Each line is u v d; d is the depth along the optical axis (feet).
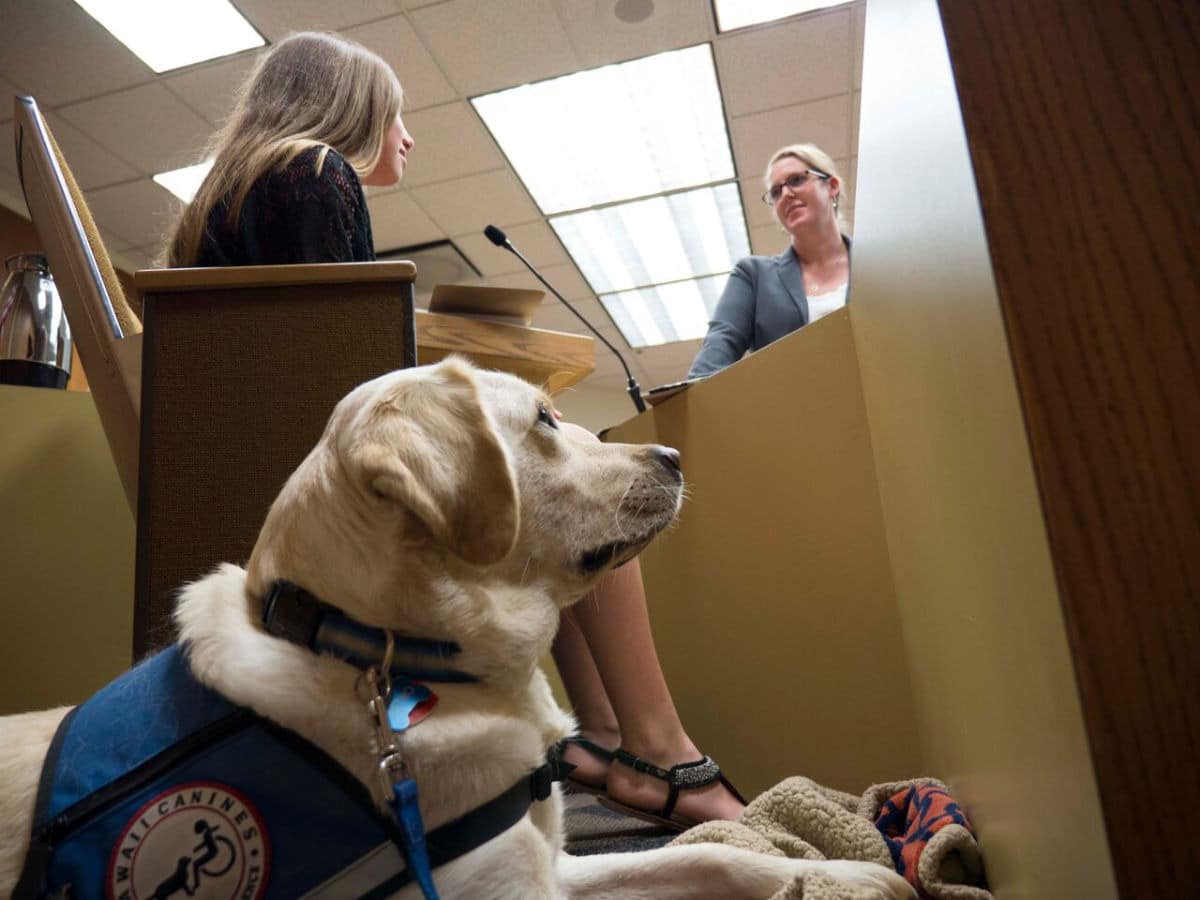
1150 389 1.35
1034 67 1.50
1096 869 1.35
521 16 11.89
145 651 3.61
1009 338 1.41
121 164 14.76
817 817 3.72
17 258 7.52
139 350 4.25
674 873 3.32
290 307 3.94
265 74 5.38
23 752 2.55
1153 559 1.31
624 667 4.62
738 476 5.60
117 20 11.57
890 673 4.55
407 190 16.29
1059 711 1.47
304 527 2.87
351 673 2.65
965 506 2.15
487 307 5.13
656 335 25.48
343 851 2.36
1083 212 1.43
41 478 6.29
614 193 16.97
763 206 17.84
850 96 14.08
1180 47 1.43
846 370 4.94
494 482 2.92
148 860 2.22
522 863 2.62
